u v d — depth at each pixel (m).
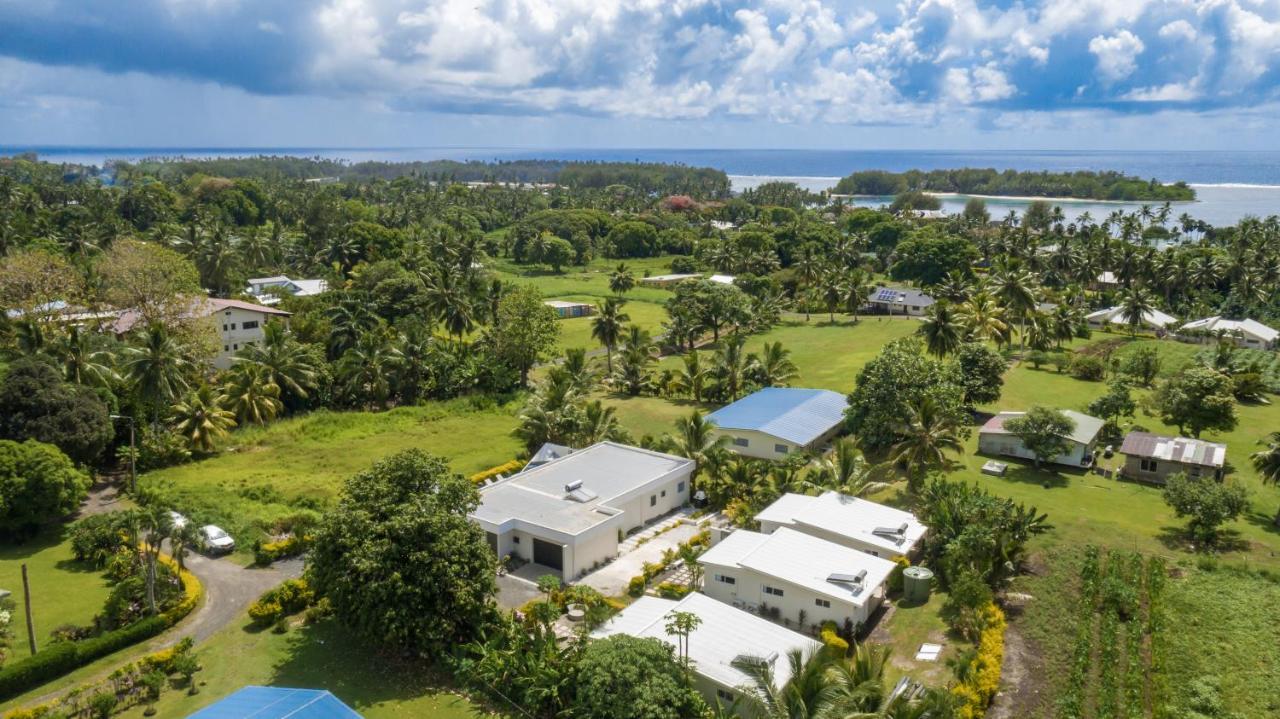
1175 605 46.50
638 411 93.25
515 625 41.94
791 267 196.38
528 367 104.12
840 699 30.80
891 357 70.75
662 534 59.47
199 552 55.22
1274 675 40.28
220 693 39.47
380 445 80.62
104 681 39.25
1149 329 134.88
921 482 63.59
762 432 73.69
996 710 38.41
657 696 33.97
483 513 55.19
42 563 53.38
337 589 41.66
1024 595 48.38
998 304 115.19
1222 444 70.88
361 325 106.12
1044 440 68.81
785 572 46.72
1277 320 135.38
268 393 86.62
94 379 75.12
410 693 39.62
